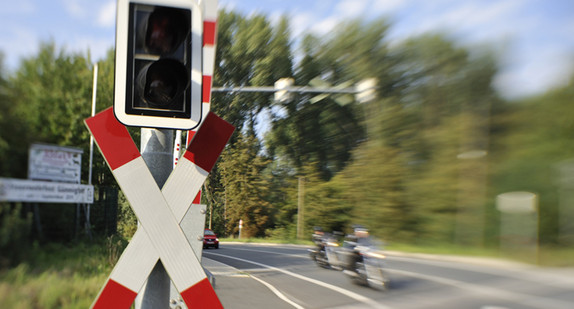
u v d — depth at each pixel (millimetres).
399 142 23266
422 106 23250
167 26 1975
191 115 2000
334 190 24625
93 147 3689
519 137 19859
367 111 24422
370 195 22750
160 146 2197
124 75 1943
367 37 24328
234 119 23828
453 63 22375
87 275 3051
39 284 2801
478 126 20859
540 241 16359
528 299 7555
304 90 10133
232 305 7477
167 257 1925
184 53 2004
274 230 26172
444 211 19688
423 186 21094
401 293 8406
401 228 20750
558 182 17875
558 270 10984
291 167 26078
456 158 20672
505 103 20844
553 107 19344
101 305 1828
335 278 11047
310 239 25828
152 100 1962
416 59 23438
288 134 25797
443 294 8148
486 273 10891
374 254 9273
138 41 1964
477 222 18328
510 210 17406
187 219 2287
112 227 3807
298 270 12852
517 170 18953
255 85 25797
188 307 1915
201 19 2016
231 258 17203
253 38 25922
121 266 1878
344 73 25281
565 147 18703
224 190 25578
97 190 3746
